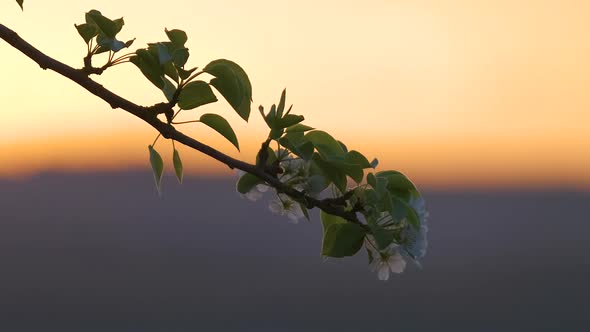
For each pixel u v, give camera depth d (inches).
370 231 117.2
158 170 116.5
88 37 115.3
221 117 115.9
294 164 118.0
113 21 115.0
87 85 115.0
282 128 116.2
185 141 116.0
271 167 117.9
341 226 117.4
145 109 115.6
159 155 116.4
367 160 116.9
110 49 115.0
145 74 115.2
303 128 117.0
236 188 119.6
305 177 118.0
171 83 115.5
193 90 115.2
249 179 119.6
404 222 116.6
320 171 118.0
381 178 116.3
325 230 118.4
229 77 115.1
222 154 116.6
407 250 116.5
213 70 115.1
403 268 117.6
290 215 119.6
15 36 114.6
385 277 117.6
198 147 116.2
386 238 116.2
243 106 115.5
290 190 117.0
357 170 116.7
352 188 117.8
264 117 116.1
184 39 115.0
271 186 117.0
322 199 117.6
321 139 117.2
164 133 115.8
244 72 115.4
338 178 117.2
